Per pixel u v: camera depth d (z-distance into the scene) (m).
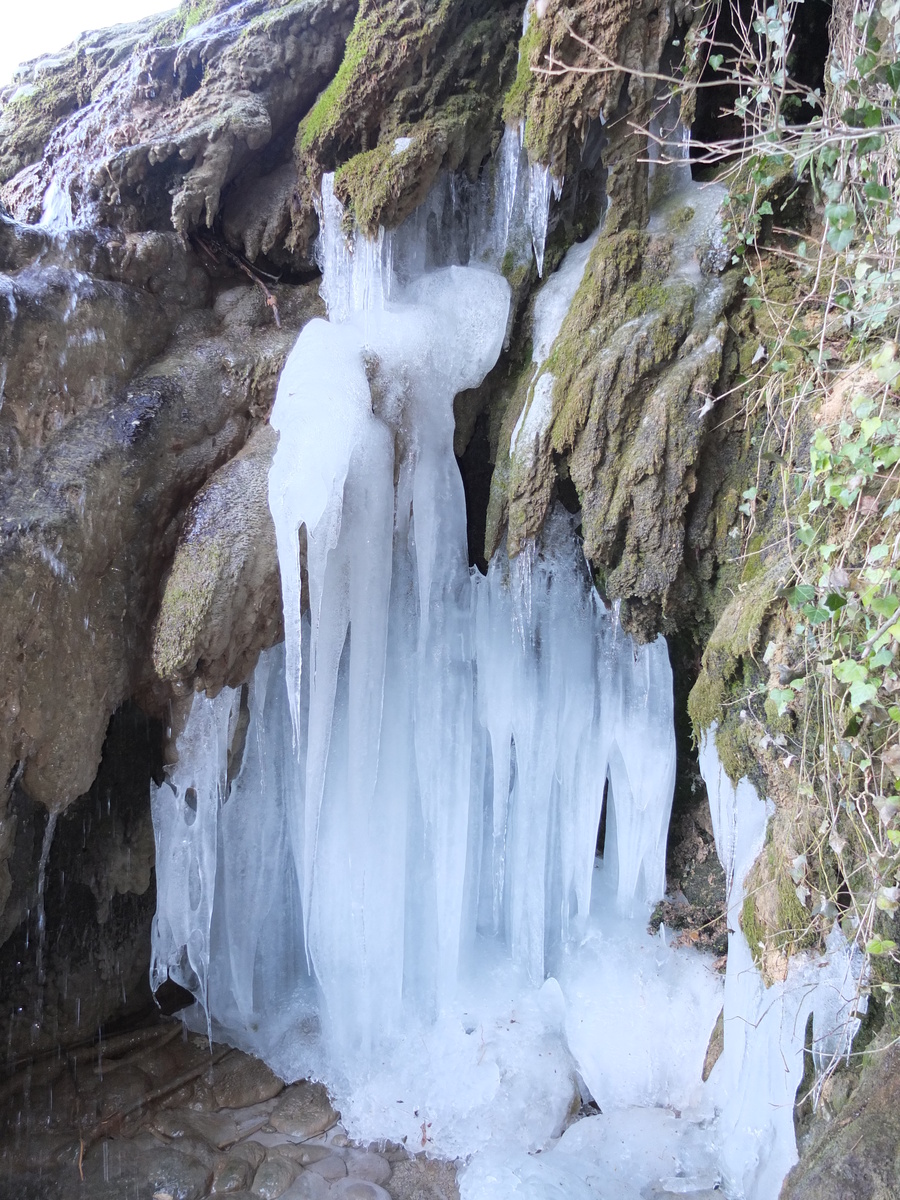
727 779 2.79
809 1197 2.14
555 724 3.38
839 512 2.32
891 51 2.32
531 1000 3.44
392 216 3.06
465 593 3.31
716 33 2.91
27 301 2.72
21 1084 3.04
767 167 2.59
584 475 2.89
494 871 3.62
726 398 2.78
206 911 3.21
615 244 2.90
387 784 3.28
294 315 3.28
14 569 2.52
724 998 3.04
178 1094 3.12
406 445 3.07
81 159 3.51
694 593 2.95
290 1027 3.47
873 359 2.04
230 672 2.94
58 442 2.77
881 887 2.12
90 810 3.10
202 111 3.19
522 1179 2.71
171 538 2.93
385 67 3.02
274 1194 2.75
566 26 2.74
